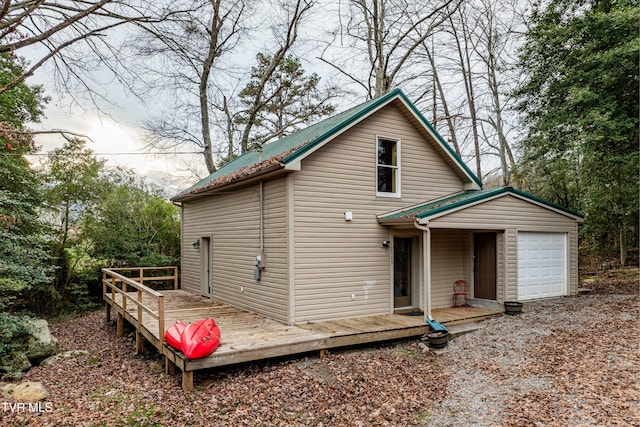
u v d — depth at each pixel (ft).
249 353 20.27
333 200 28.99
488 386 18.79
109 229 46.52
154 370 22.58
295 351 21.88
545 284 37.37
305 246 27.53
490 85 68.13
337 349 24.71
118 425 15.25
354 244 29.89
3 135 18.15
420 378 20.29
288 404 17.20
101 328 36.27
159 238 53.21
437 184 35.29
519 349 23.50
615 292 38.96
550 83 41.78
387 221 30.40
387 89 62.39
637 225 52.49
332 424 15.60
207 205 41.29
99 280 46.98
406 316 30.30
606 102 36.65
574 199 57.57
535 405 16.29
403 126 33.17
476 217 31.32
